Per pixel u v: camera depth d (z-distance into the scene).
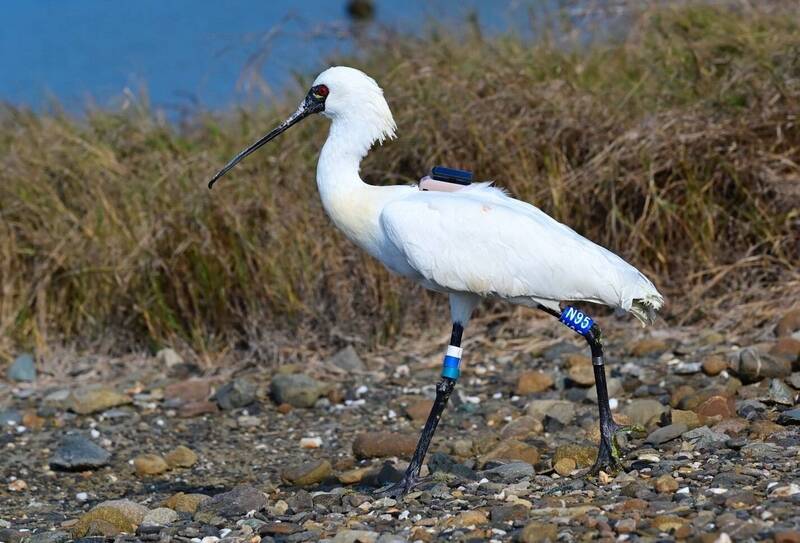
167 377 14.09
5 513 10.33
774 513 7.86
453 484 9.61
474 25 17.17
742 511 7.95
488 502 8.92
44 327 14.87
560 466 9.73
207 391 13.37
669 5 16.45
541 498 8.85
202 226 14.45
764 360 11.51
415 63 15.88
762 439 9.86
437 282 9.70
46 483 11.17
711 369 11.98
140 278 14.71
